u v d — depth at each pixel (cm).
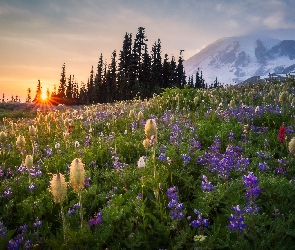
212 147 684
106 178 621
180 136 865
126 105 1888
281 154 693
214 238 359
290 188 455
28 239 425
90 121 1291
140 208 418
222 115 1071
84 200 509
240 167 559
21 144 683
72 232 364
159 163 627
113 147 850
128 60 8525
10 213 497
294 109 1068
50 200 520
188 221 427
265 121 1010
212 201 450
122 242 402
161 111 1459
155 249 394
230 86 2103
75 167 362
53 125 1515
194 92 1647
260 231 371
